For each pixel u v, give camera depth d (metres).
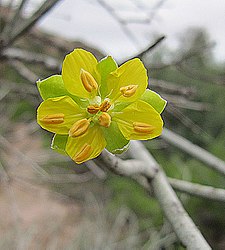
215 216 0.33
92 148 0.07
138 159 0.11
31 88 0.20
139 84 0.07
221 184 0.32
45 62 0.15
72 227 0.32
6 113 0.25
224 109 0.39
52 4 0.12
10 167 0.22
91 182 0.37
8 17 0.15
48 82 0.07
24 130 0.26
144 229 0.32
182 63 0.17
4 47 0.13
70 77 0.07
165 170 0.33
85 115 0.07
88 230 0.27
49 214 0.31
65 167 0.33
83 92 0.07
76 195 0.37
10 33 0.13
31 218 0.33
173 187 0.11
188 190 0.11
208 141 0.37
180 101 0.16
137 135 0.07
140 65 0.07
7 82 0.19
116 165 0.09
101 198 0.37
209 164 0.15
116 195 0.35
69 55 0.07
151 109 0.07
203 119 0.40
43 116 0.07
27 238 0.25
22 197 0.35
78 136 0.07
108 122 0.07
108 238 0.28
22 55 0.15
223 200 0.11
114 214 0.34
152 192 0.10
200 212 0.34
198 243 0.09
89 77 0.07
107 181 0.36
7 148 0.21
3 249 0.23
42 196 0.34
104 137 0.07
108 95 0.07
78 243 0.26
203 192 0.11
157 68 0.16
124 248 0.27
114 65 0.07
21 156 0.20
